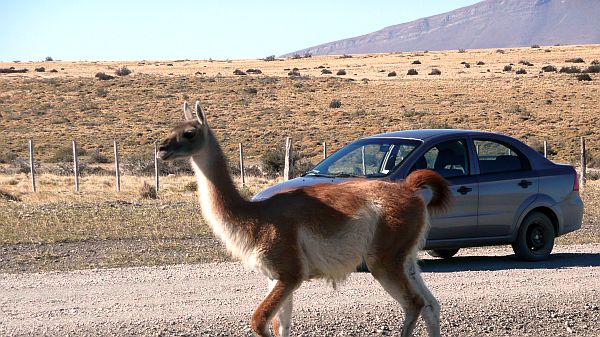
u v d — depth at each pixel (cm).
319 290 1116
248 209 807
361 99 8862
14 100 8819
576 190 1464
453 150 1358
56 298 1051
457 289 1124
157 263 1373
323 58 16712
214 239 1672
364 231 826
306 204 809
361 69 12862
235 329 898
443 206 905
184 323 912
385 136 1404
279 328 839
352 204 823
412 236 850
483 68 12312
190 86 9806
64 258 1425
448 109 8012
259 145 6500
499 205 1371
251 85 9869
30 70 12656
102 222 1886
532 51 16125
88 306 1001
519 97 8662
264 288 1130
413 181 888
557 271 1293
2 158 5788
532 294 1090
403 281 843
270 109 8300
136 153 6206
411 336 908
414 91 9344
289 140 2722
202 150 816
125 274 1241
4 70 12175
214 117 7950
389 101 8662
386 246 839
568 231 1458
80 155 6053
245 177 3853
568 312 1011
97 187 3266
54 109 8350
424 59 15000
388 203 840
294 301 1039
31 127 7444
